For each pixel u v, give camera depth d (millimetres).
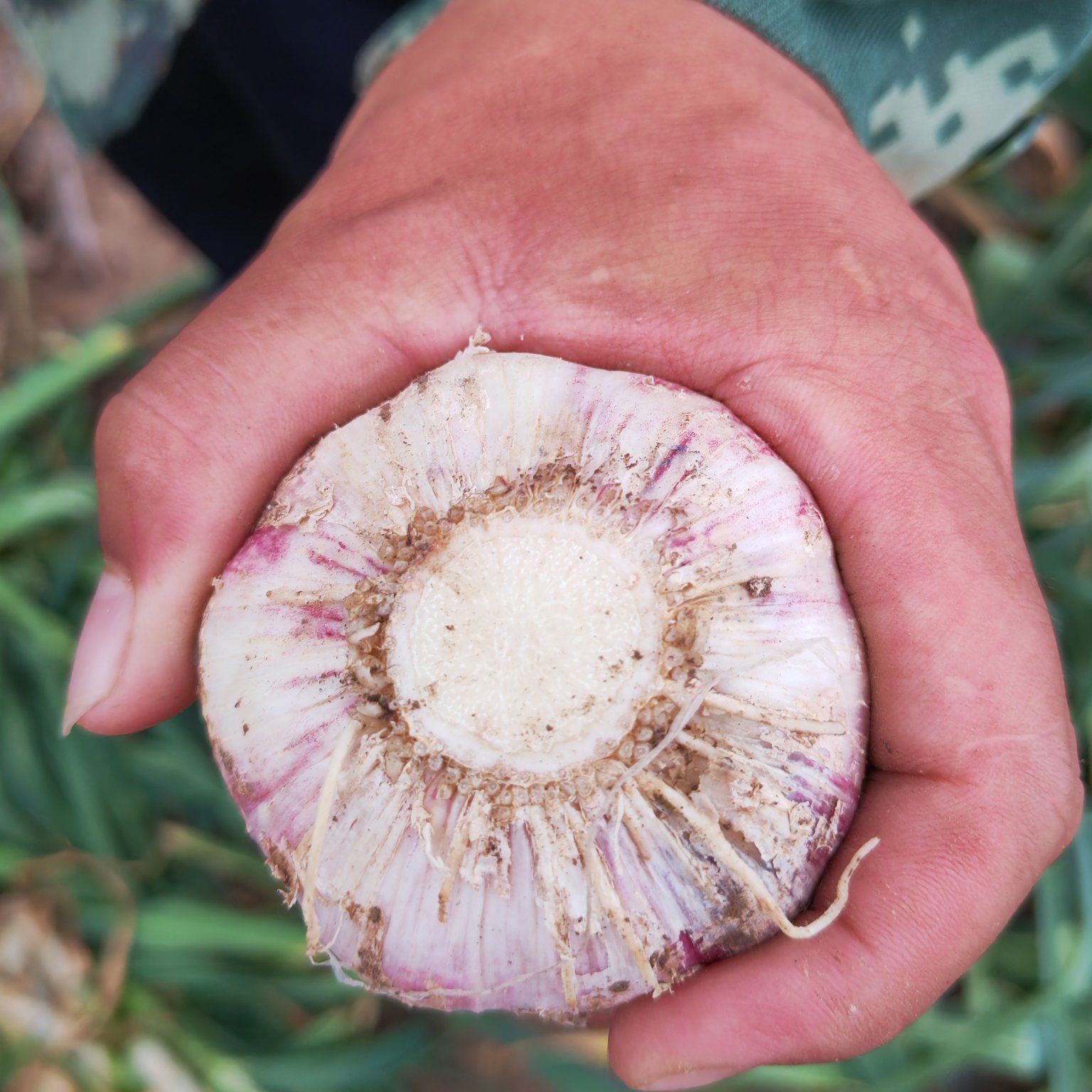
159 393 173
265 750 161
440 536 163
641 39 181
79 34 231
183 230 299
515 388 168
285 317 175
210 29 253
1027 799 164
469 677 160
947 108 199
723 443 166
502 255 177
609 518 162
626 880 157
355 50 260
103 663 178
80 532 275
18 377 329
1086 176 291
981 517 168
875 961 163
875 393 171
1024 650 166
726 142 177
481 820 157
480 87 182
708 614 160
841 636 165
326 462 169
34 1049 258
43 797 260
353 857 159
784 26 182
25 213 348
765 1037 164
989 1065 283
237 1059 263
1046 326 303
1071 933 248
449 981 159
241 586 166
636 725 159
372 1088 268
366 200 182
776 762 159
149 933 261
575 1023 180
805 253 175
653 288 175
